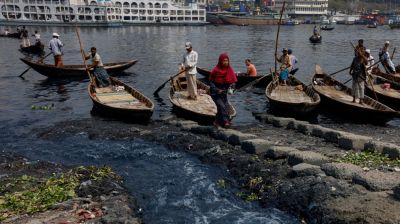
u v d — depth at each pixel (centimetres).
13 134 1367
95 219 739
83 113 1648
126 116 1495
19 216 745
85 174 982
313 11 19588
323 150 1082
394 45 5697
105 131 1361
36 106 1756
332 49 4816
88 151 1189
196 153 1148
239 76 2230
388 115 1405
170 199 895
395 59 3753
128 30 10356
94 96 1703
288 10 19875
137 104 1594
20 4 11819
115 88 1841
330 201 755
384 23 18312
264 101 1877
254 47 5125
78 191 873
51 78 2486
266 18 15662
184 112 1471
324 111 1681
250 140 1111
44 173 1007
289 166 977
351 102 1602
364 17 19088
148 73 2734
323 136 1218
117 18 13312
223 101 1288
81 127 1418
